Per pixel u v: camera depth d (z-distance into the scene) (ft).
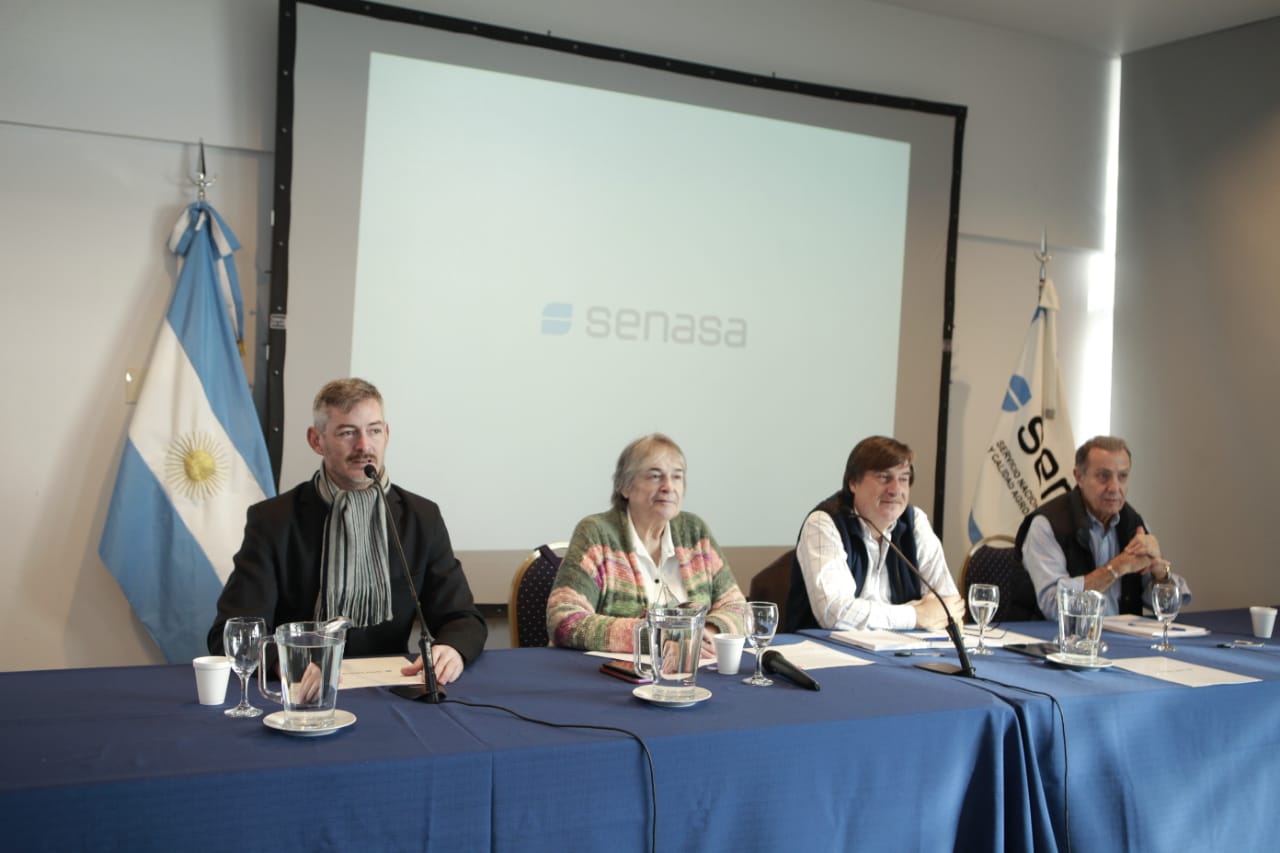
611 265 11.90
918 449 13.41
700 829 4.69
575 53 11.65
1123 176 14.61
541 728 4.70
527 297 11.53
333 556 6.62
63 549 9.96
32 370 9.89
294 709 4.50
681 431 12.26
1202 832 6.05
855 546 8.50
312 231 10.56
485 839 4.27
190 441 9.87
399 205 10.94
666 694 5.28
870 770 5.08
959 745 5.36
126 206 10.18
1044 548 9.66
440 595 6.91
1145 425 14.12
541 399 11.61
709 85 12.30
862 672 6.20
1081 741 5.65
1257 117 12.88
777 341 12.70
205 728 4.53
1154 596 7.63
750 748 4.79
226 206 10.53
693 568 7.75
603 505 11.91
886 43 13.33
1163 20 13.33
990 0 13.05
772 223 12.66
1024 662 6.73
